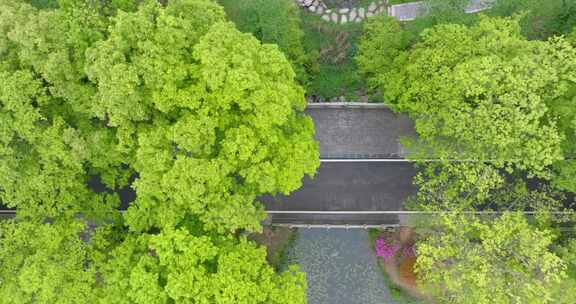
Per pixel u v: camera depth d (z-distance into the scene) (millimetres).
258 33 30359
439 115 25016
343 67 33375
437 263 27109
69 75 20797
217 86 19703
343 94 33062
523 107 23422
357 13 34156
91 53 19875
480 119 23703
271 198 31969
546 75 22547
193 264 20203
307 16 34156
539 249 22812
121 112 19750
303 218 31797
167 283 19609
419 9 32094
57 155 21219
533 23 32250
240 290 19906
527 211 30828
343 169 32062
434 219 27453
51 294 20703
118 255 22359
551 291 23547
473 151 25953
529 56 23625
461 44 25172
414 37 30391
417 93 26438
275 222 31766
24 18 20844
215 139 21266
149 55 19781
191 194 19922
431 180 27078
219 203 21000
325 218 31750
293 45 30594
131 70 19266
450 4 29703
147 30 20188
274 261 33406
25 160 22156
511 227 23828
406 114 32219
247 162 21172
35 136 21078
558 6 31516
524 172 31375
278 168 21453
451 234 24766
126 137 21000
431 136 26156
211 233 21906
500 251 23750
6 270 21516
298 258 34094
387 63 28750
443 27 26797
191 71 20484
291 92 21500
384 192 31828
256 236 33000
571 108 23438
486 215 29828
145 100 20688
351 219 31672
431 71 25312
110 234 24469
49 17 20781
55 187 22344
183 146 19703
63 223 22891
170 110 21062
